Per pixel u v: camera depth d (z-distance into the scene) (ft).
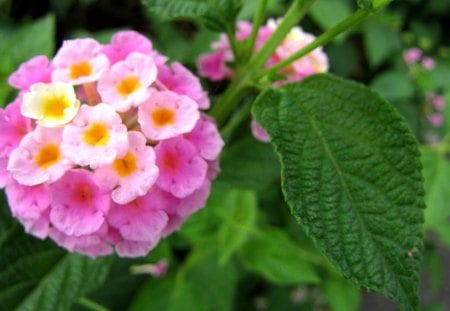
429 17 1.28
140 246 0.39
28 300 0.45
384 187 0.38
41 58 0.41
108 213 0.38
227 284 0.72
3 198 0.46
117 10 1.08
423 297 1.20
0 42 0.73
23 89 0.40
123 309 0.68
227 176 0.52
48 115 0.38
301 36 0.52
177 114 0.39
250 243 0.69
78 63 0.40
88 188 0.37
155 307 0.67
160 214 0.38
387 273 0.36
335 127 0.39
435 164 0.73
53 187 0.37
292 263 0.68
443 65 1.20
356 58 1.13
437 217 0.71
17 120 0.39
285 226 0.85
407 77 1.10
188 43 0.96
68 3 1.00
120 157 0.37
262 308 0.97
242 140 0.51
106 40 0.58
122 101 0.38
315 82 0.40
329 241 0.36
